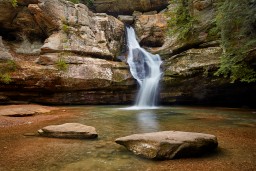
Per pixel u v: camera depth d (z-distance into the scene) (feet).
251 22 32.04
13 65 47.09
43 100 51.24
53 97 51.83
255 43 32.89
